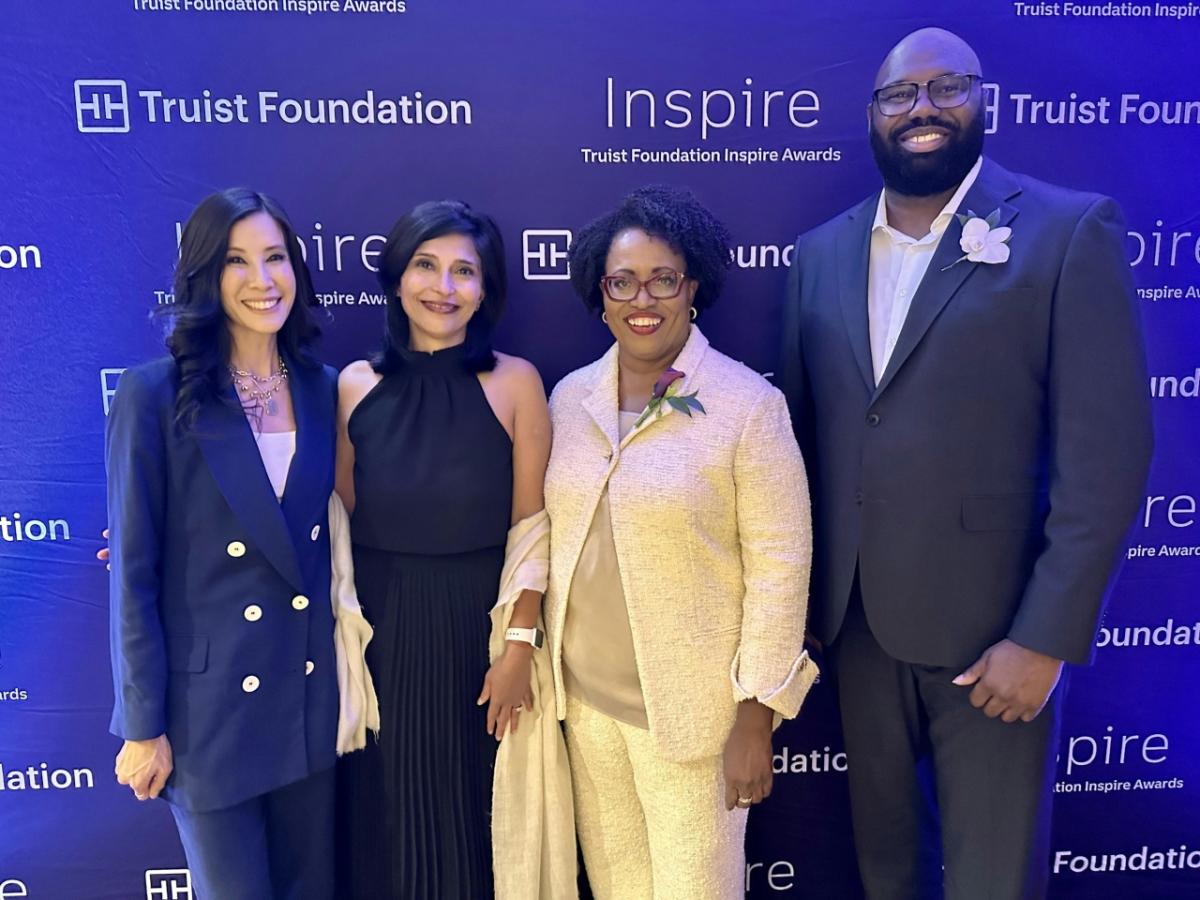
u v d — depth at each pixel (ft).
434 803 5.24
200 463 4.63
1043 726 4.91
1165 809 6.88
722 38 5.88
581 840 5.44
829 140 6.04
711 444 4.64
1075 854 6.95
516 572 5.08
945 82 4.60
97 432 6.13
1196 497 6.46
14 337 5.98
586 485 4.84
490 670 5.18
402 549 5.10
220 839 4.82
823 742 6.72
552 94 5.89
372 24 5.75
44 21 5.66
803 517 4.71
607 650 4.87
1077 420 4.42
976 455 4.67
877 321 5.03
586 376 5.20
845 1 5.87
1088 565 4.40
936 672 5.05
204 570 4.68
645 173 6.02
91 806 6.54
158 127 5.80
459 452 5.06
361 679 5.10
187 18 5.69
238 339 4.81
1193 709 6.74
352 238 5.99
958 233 4.69
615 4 5.81
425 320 4.96
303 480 4.81
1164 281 6.22
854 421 4.95
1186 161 6.10
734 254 6.17
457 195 5.98
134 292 5.98
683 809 4.85
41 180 5.82
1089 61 5.96
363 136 5.87
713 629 4.77
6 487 6.15
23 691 6.38
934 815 5.75
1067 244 4.46
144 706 4.55
